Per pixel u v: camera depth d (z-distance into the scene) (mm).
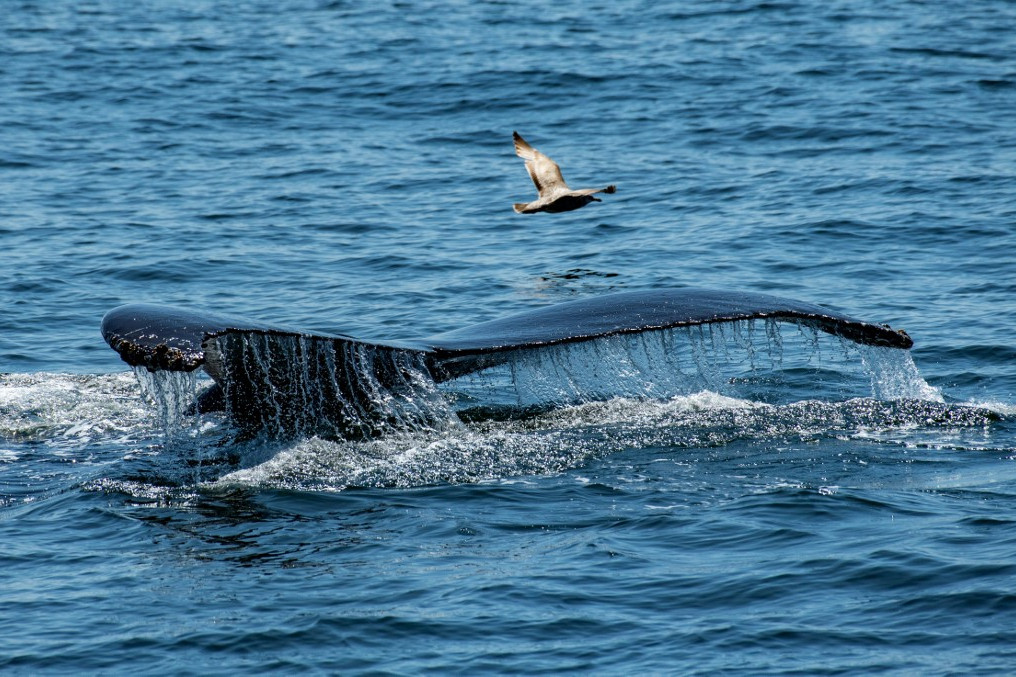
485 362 44625
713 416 46500
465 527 37625
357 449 43156
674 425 45688
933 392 49562
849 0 176500
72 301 68000
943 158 98250
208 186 95750
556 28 162250
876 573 33750
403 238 82000
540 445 43844
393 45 153625
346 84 133125
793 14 166375
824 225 81625
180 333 36656
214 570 35000
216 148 108625
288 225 85062
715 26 160250
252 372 42562
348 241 81250
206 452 43438
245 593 33594
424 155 106562
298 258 77188
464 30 163000
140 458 43438
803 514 37938
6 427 47031
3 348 59781
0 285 70312
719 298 45562
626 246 79375
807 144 105312
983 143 102875
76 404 49500
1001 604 31688
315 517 38469
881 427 45562
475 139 112062
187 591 33750
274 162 103750
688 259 75812
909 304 65250
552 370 48250
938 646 30094
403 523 37969
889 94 121875
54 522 38500
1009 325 60562
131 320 37312
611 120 116625
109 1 188875
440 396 45031
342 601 33094
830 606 32250
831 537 36219
